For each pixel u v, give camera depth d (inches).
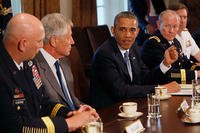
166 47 133.3
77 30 165.5
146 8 213.5
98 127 72.6
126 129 71.6
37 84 83.8
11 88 70.7
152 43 133.4
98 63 111.0
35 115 78.0
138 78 115.6
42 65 93.4
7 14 134.1
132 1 213.9
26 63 78.9
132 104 84.2
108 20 225.8
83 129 73.9
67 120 74.0
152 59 133.0
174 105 92.7
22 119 69.9
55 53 94.9
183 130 73.6
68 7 191.8
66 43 94.3
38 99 80.1
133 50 118.6
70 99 100.3
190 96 101.3
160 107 91.2
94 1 198.8
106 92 110.6
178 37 154.2
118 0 228.5
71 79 102.5
